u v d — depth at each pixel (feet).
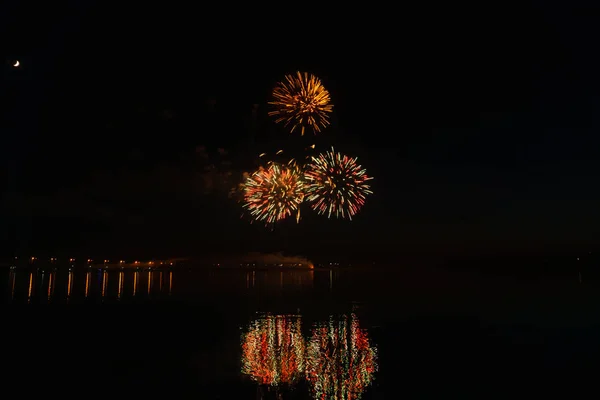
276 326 101.91
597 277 399.85
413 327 100.78
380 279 411.54
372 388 50.39
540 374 57.93
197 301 176.76
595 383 53.72
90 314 130.93
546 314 126.62
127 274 533.14
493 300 175.63
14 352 74.64
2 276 417.08
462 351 73.56
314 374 56.29
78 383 53.62
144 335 91.91
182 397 47.42
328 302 168.86
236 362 63.52
